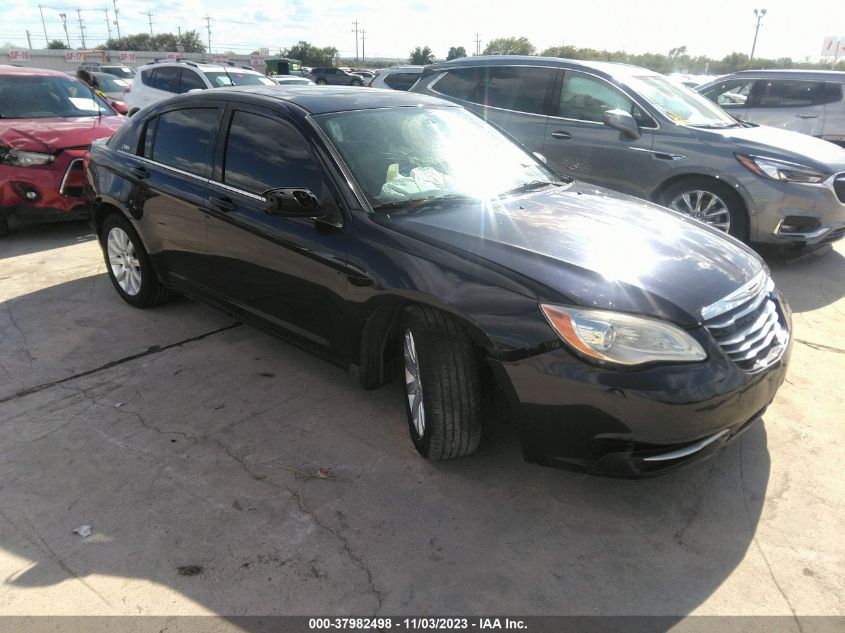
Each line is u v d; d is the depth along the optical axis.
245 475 2.88
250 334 4.36
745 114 9.88
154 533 2.52
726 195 5.62
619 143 6.06
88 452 3.03
